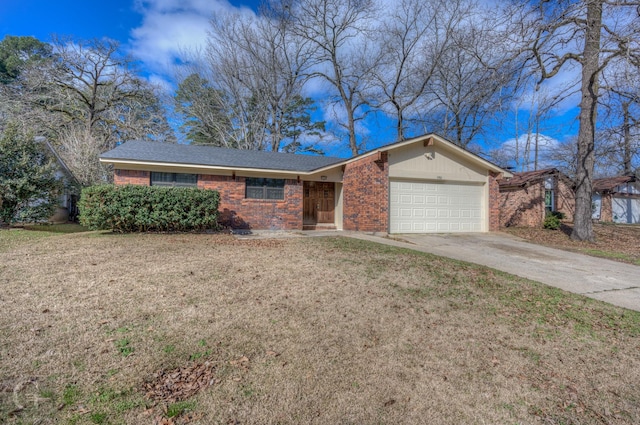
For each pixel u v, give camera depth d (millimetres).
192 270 5500
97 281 4727
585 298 5012
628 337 3648
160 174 11414
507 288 5316
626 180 21000
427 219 12148
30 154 11195
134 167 11055
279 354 2926
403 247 8641
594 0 8484
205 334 3221
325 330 3451
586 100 11297
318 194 14172
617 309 4551
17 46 24016
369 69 22250
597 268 7297
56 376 2439
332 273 5645
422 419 2189
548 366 2967
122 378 2453
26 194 10852
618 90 9914
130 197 9609
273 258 6703
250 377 2561
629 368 2982
